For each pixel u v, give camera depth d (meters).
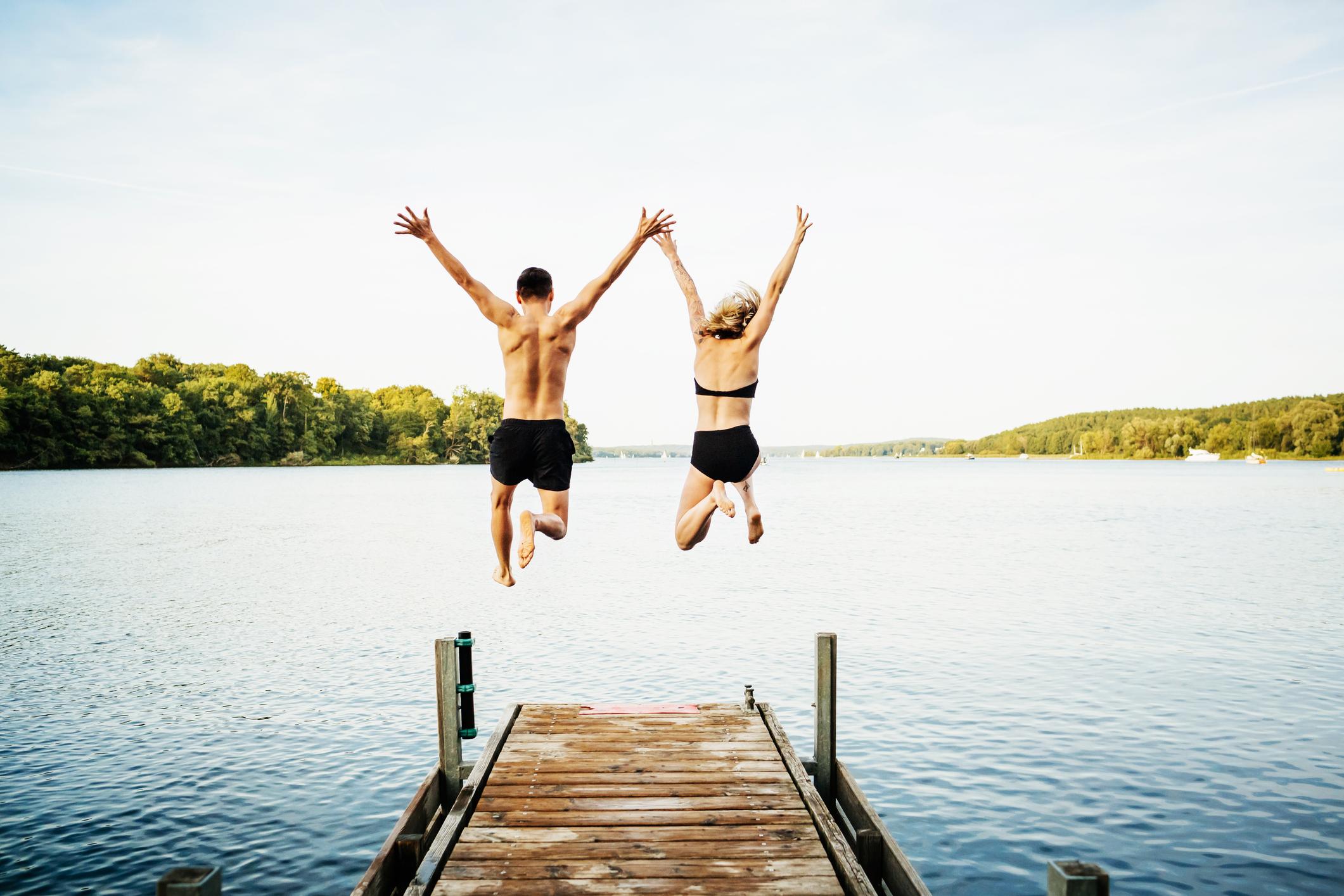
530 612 22.58
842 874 6.20
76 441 100.75
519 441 6.05
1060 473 146.75
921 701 14.52
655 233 6.17
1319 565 31.50
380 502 64.94
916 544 39.47
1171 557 34.25
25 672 16.42
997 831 9.71
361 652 18.11
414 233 5.89
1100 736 12.74
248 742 12.46
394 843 7.07
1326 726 13.16
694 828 6.95
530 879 6.15
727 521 54.06
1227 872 8.84
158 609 22.98
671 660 17.36
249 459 123.88
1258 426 172.62
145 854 9.07
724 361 6.27
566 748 8.68
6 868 8.73
